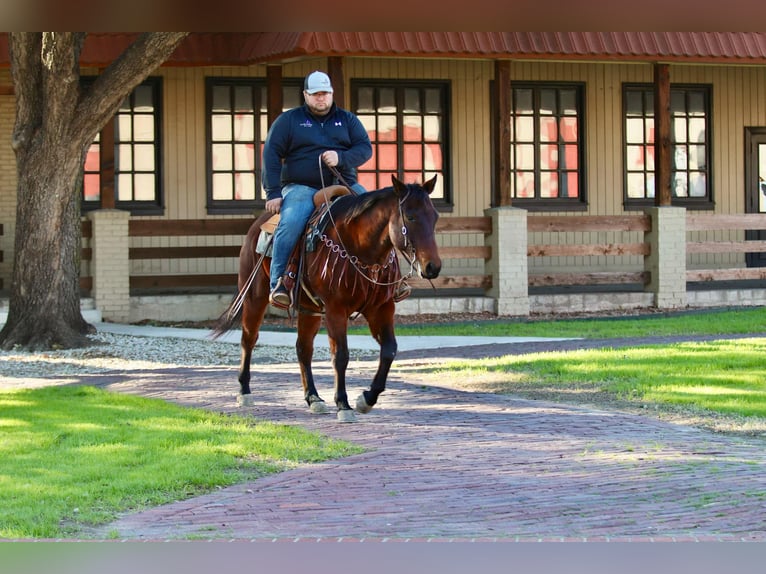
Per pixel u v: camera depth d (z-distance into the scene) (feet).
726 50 63.87
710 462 26.12
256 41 63.05
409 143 70.44
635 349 46.26
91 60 61.41
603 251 65.36
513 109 71.87
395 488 24.14
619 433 29.78
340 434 30.09
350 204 30.45
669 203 65.98
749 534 20.54
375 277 30.32
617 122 73.46
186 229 62.44
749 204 75.72
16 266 51.96
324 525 21.47
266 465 26.22
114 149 65.98
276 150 32.81
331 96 32.73
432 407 34.09
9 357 48.93
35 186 51.52
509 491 23.79
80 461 26.14
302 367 33.96
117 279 61.41
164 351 50.11
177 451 27.17
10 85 64.49
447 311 63.05
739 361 41.86
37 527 20.93
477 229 63.57
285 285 31.71
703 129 75.25
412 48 58.90
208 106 68.69
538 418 32.04
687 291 67.31
